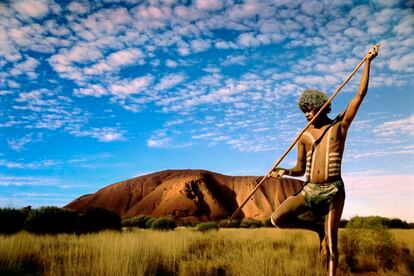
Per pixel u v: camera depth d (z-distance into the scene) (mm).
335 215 3635
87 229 18422
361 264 8492
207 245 12398
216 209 150875
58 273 6371
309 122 3816
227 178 177500
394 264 8477
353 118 3672
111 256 7070
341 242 9477
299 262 7172
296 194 3920
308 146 3895
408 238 11750
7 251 8062
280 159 4035
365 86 3543
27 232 16281
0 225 16172
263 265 6680
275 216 3984
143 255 8453
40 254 8688
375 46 3496
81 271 6434
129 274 6371
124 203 166625
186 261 8445
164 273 7730
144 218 51062
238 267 6941
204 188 161625
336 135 3699
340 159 3691
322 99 3850
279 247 10328
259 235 15688
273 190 166125
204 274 7363
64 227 17547
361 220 9812
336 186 3617
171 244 10594
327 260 3674
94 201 171500
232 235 16844
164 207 148625
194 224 83750
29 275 6574
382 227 9461
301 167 4047
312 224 3969
